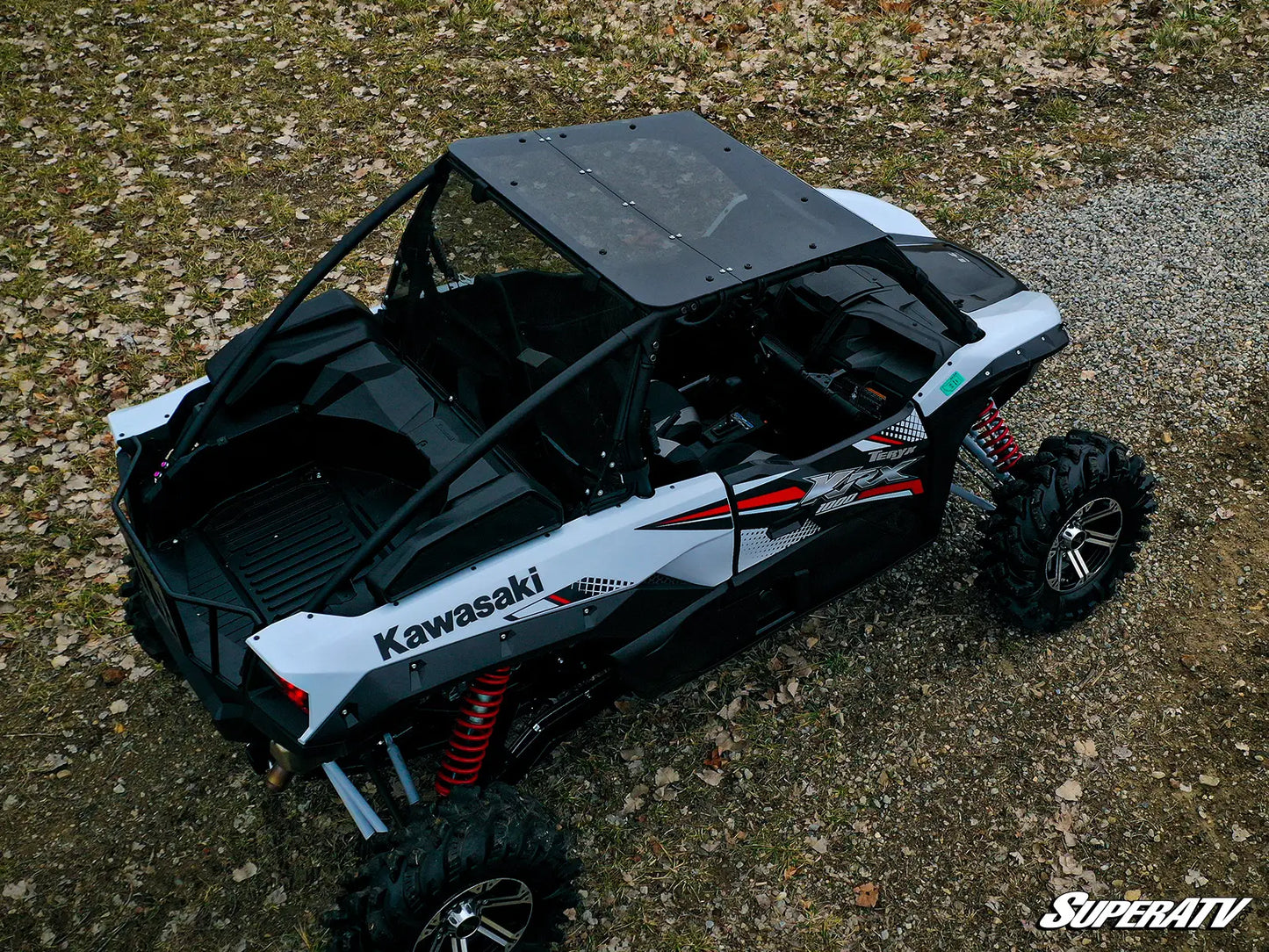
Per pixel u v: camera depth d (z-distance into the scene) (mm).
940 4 9680
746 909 3885
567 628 3480
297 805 4141
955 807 4203
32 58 8773
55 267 6645
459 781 3578
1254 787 4266
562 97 8430
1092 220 7098
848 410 4410
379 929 3078
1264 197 7289
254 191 7359
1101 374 5980
